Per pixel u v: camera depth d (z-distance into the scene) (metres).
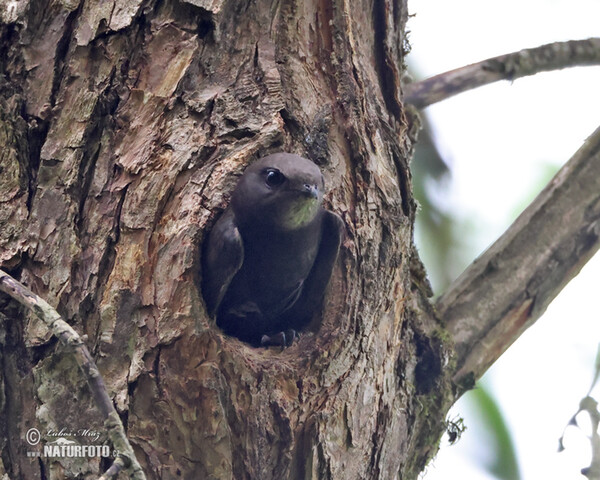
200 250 8.48
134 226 8.23
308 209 8.72
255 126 8.89
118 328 7.97
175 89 8.73
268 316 9.97
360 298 9.16
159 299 8.07
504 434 12.67
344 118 9.46
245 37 9.24
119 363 7.92
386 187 9.55
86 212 8.30
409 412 9.66
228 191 8.69
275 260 9.31
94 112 8.54
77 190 8.34
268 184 8.68
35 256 8.07
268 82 9.10
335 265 9.30
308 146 9.27
